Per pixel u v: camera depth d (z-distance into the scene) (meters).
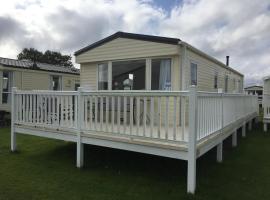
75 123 4.82
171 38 6.43
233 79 13.88
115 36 7.57
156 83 6.90
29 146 6.56
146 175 4.34
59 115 5.10
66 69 16.42
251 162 5.12
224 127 5.32
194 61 7.40
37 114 5.45
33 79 13.29
